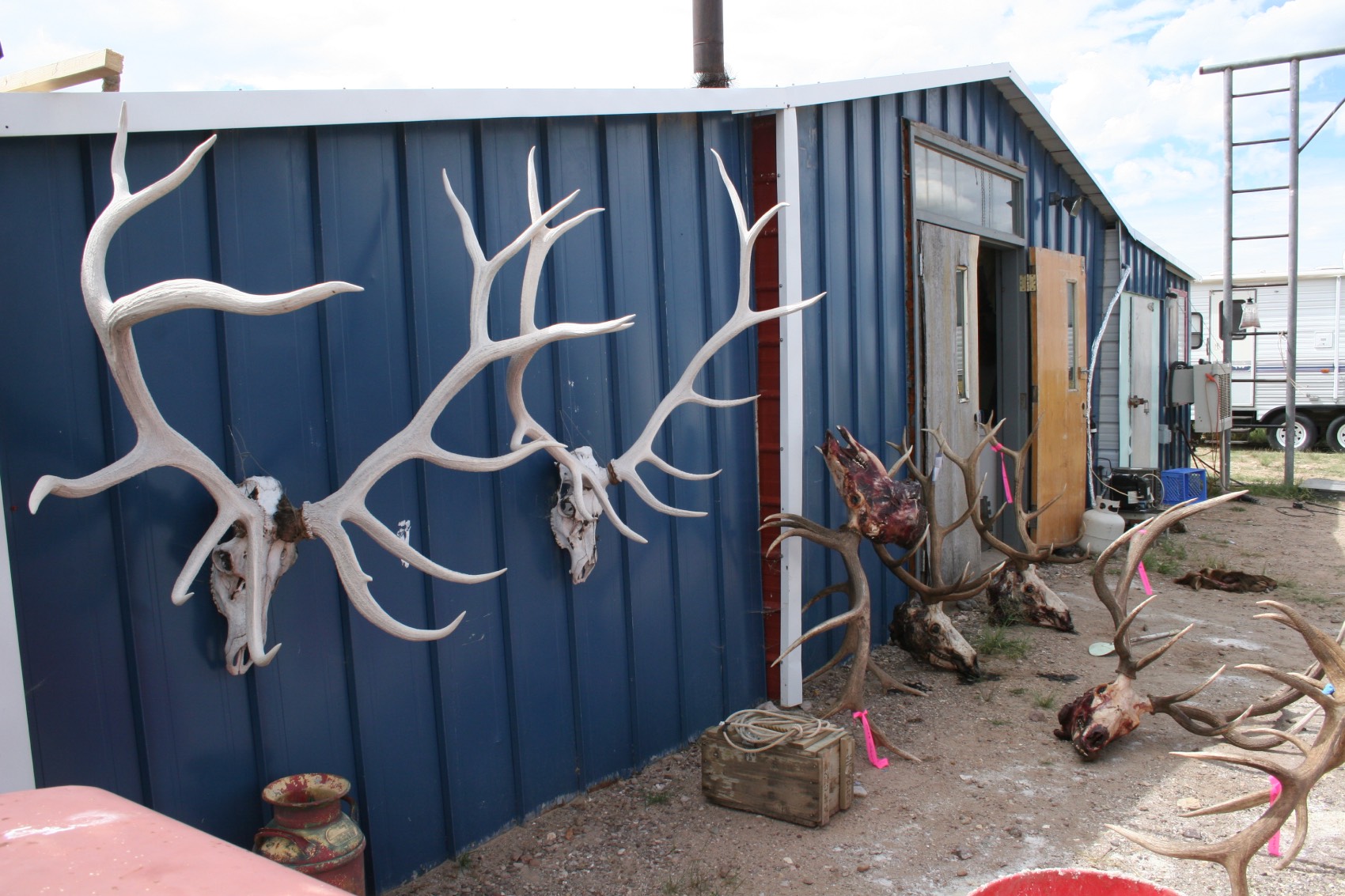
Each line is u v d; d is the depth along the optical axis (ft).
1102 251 30.60
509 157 11.10
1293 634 19.01
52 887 3.60
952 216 21.17
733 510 14.71
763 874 10.42
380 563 9.75
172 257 8.17
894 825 11.48
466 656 10.68
